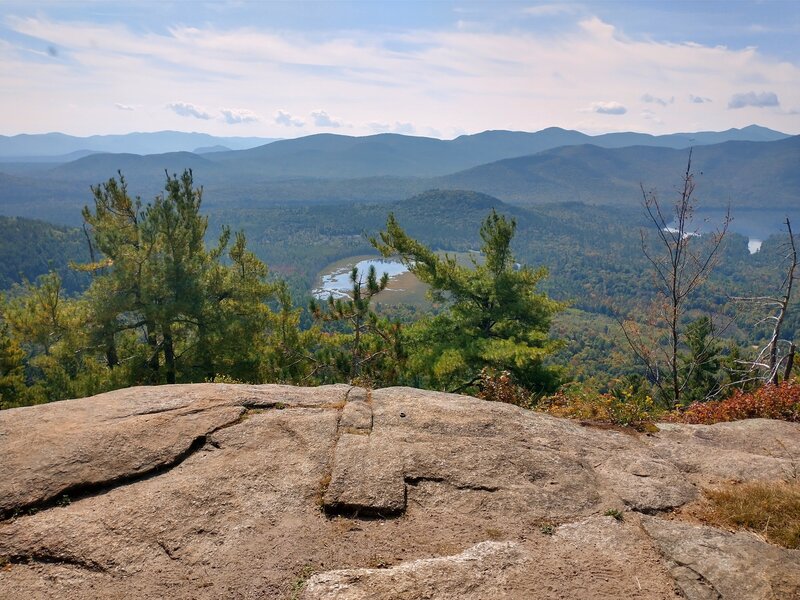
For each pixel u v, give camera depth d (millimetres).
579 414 5090
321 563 2652
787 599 2418
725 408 5855
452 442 3889
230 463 3461
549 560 2721
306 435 3867
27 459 3324
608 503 3342
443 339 12922
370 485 3264
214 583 2496
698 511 3320
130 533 2785
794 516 3158
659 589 2533
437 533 2934
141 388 4703
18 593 2406
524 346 11117
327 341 13164
